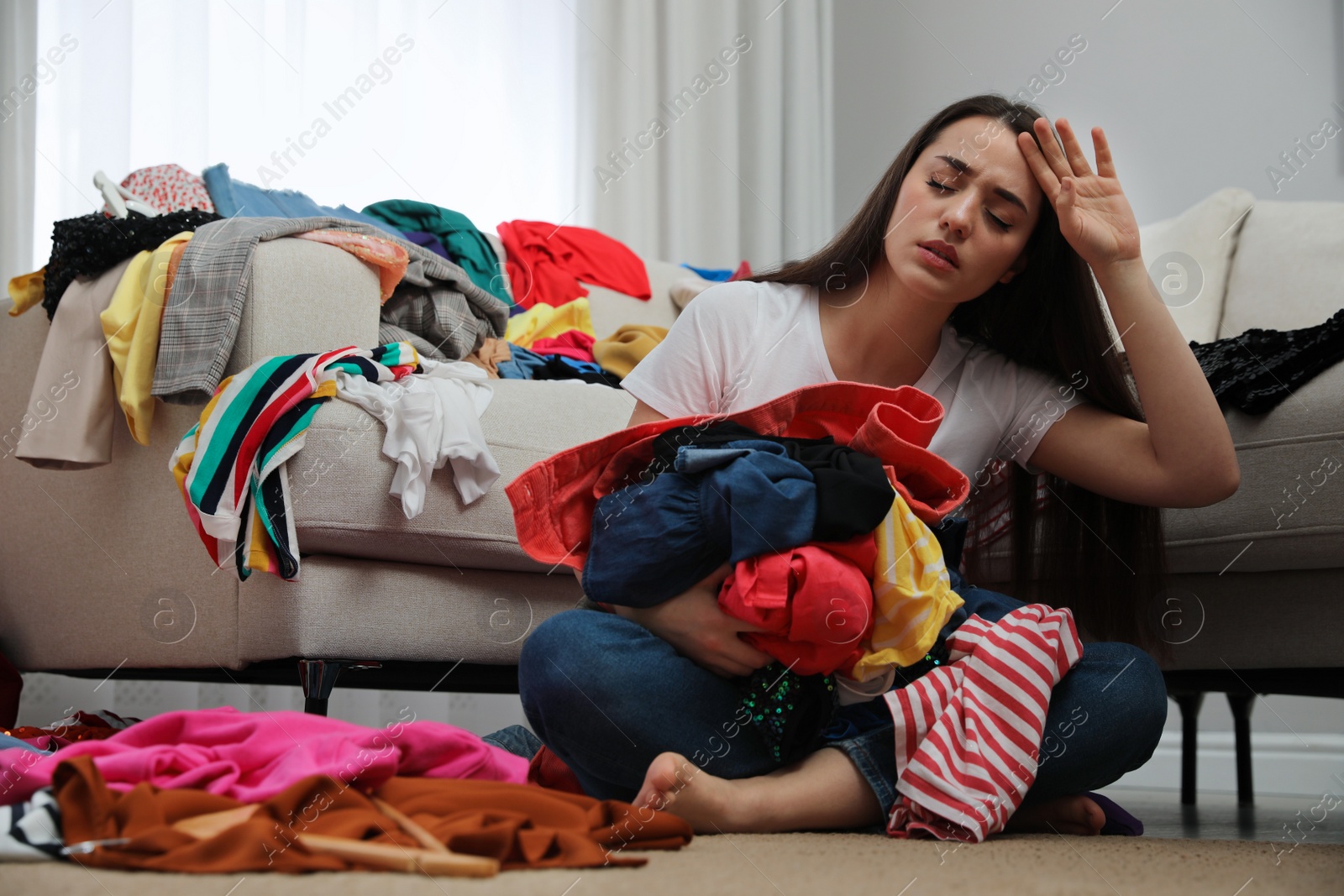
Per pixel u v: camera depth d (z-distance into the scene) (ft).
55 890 1.96
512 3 10.11
